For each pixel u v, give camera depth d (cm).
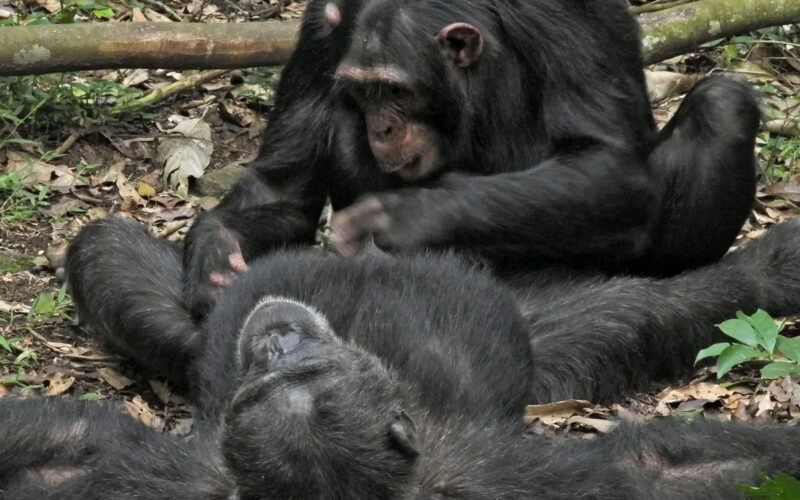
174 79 1880
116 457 1016
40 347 1351
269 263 1140
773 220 1656
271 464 840
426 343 1053
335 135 1449
